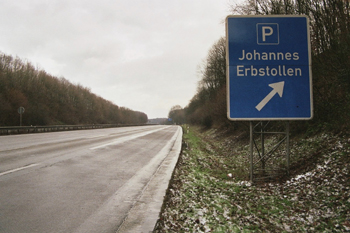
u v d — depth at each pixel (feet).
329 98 36.76
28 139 55.88
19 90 147.64
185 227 13.33
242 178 27.66
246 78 24.25
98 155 35.35
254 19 24.50
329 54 36.50
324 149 28.66
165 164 31.24
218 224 14.03
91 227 12.43
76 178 21.90
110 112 321.93
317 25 40.06
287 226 14.33
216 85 151.64
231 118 24.07
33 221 12.71
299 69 24.08
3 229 11.62
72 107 218.79
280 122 48.96
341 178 19.70
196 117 230.48
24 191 17.35
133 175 24.59
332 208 15.90
